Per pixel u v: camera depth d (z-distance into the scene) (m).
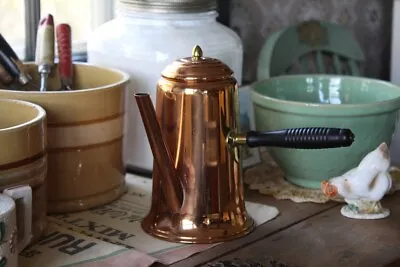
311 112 0.91
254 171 1.03
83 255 0.73
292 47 1.35
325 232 0.83
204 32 1.00
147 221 0.82
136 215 0.87
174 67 0.78
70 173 0.86
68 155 0.86
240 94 1.09
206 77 0.77
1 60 0.91
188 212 0.79
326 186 0.87
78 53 1.14
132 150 1.01
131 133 1.00
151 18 0.98
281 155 0.96
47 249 0.75
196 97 0.76
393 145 1.41
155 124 0.76
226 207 0.80
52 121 0.84
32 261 0.72
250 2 1.46
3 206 0.65
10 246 0.65
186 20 0.99
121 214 0.87
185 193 0.79
